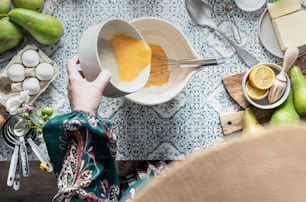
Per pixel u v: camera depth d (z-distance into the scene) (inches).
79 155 23.3
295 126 7.8
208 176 7.7
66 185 23.1
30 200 36.4
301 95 32.6
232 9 34.8
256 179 7.6
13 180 31.5
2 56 33.5
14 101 30.9
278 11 34.5
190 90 34.6
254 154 7.7
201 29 34.8
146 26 32.2
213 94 34.6
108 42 26.8
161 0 34.6
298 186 7.5
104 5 34.4
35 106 33.5
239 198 7.6
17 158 32.0
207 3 34.8
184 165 7.8
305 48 34.8
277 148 7.7
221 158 7.8
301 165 7.6
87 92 23.2
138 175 33.7
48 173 35.5
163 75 32.6
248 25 35.0
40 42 32.9
